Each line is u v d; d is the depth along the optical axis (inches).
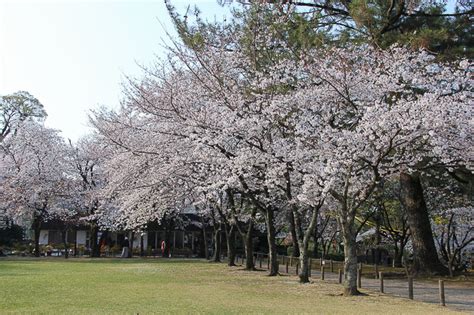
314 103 606.5
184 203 1064.8
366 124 512.7
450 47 664.4
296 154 576.4
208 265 1067.3
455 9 692.7
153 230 1672.0
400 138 520.1
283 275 802.8
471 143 537.6
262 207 801.6
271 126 653.9
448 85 567.5
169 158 737.6
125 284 629.9
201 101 705.6
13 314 384.8
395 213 1101.1
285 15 684.7
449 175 821.9
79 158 1467.8
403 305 487.8
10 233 1708.9
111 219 1353.3
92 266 991.0
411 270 856.9
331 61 605.9
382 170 579.2
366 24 646.5
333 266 1097.4
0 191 1384.1
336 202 641.6
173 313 398.0
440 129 507.5
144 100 731.4
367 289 641.0
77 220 1460.4
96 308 420.5
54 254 1600.6
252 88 670.5
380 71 603.2
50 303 448.8
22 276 728.3
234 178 630.5
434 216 1032.2
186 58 717.3
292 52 684.1
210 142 641.6
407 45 632.4
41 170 1409.9
